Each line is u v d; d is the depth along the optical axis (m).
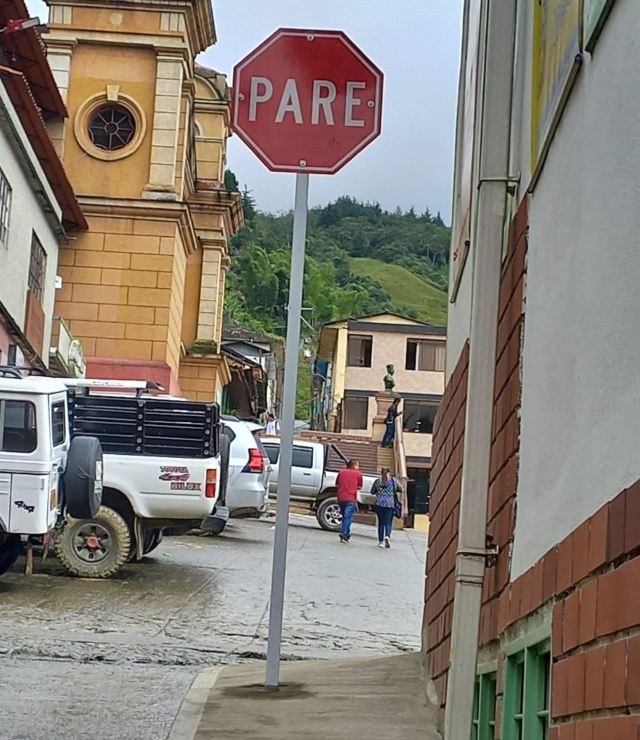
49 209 23.28
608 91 3.30
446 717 4.74
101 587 13.00
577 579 3.32
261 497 20.72
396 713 6.95
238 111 7.06
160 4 28.94
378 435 43.38
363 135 7.07
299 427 66.50
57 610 11.42
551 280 4.16
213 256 34.91
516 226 5.17
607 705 2.86
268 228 126.12
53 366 24.69
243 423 21.45
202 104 35.88
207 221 34.81
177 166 29.16
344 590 14.61
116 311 28.53
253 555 17.23
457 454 6.92
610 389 3.11
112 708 7.12
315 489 25.56
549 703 3.74
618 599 2.83
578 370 3.56
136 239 28.67
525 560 4.35
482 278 4.92
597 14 3.37
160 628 10.88
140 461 14.21
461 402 7.00
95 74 29.08
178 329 31.12
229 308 95.19
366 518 30.81
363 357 60.84
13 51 23.67
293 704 7.17
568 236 3.87
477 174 5.67
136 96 29.08
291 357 7.30
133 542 14.20
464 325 7.32
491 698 5.15
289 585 14.57
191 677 8.38
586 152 3.60
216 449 14.53
